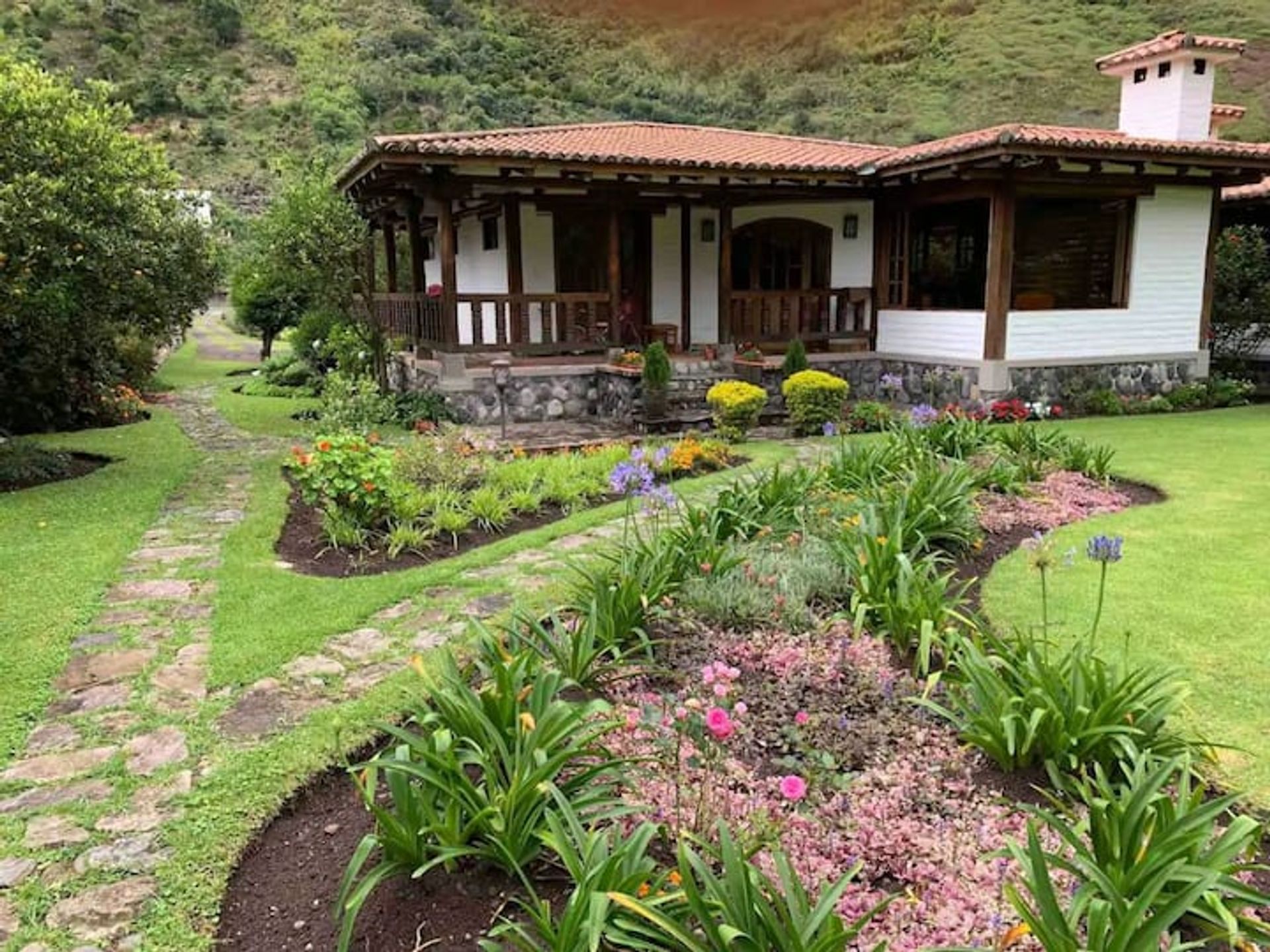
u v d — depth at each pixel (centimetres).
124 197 776
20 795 305
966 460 727
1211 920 218
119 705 371
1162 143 1103
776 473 596
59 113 754
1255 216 1512
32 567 546
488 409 1145
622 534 623
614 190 1180
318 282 1279
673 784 291
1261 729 338
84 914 247
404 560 583
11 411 1062
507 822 244
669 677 373
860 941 229
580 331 1252
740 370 1213
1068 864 220
